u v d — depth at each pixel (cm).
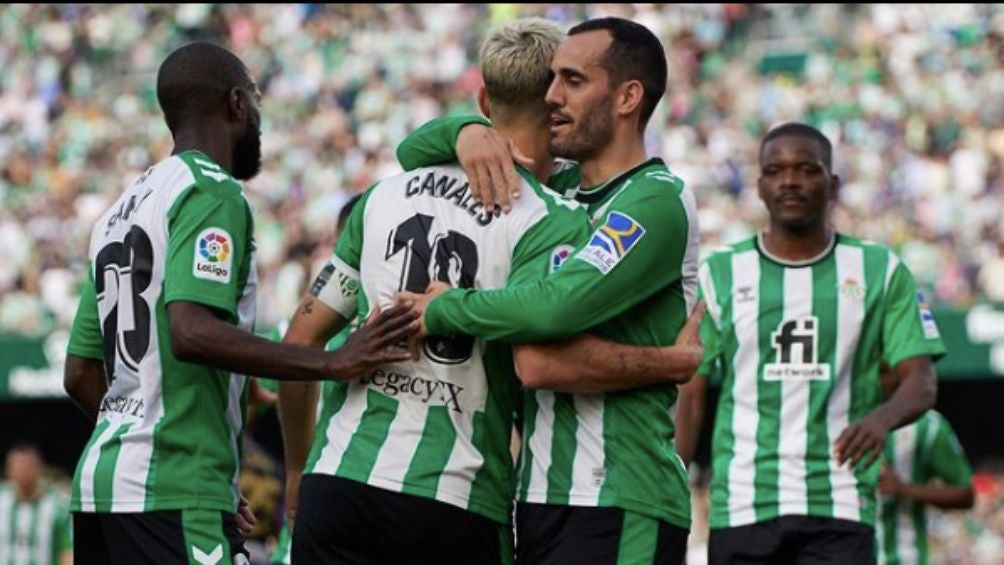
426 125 1379
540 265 1312
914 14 6125
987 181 5272
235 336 1291
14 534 3241
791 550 2009
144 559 1329
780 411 2019
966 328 3869
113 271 1381
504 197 1320
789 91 5919
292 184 6084
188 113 1411
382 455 1297
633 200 1316
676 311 1354
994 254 4906
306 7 6900
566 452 1330
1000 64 5822
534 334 1271
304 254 5681
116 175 6425
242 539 1384
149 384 1345
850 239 2084
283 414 1669
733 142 5712
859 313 2027
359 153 6222
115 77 6906
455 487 1298
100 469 1345
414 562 1309
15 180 6456
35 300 5700
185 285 1303
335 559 1311
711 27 6297
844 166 5419
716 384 3847
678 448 2061
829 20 6241
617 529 1316
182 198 1336
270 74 6694
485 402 1320
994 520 4441
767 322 2042
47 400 4675
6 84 6900
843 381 2019
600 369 1295
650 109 1388
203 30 6969
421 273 1323
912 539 2278
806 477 1992
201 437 1345
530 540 1345
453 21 6650
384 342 1290
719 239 5162
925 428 2322
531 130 1386
